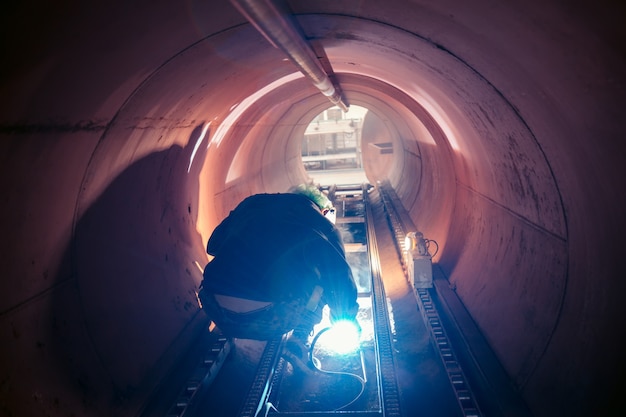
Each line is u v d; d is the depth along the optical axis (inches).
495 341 182.2
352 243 424.8
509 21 97.6
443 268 288.4
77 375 140.6
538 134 133.4
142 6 102.0
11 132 103.0
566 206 137.9
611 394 109.4
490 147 193.3
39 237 129.6
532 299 165.2
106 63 115.4
